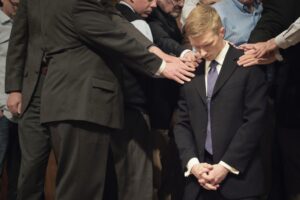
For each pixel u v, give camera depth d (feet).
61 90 9.64
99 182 10.00
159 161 12.32
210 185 9.45
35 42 10.27
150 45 10.75
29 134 10.59
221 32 9.75
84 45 9.79
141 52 9.95
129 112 11.32
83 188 9.81
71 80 9.64
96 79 9.70
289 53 10.52
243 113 9.65
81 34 9.65
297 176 10.89
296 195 10.95
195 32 9.47
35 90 10.40
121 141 11.26
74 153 9.69
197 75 9.98
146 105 11.54
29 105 10.50
